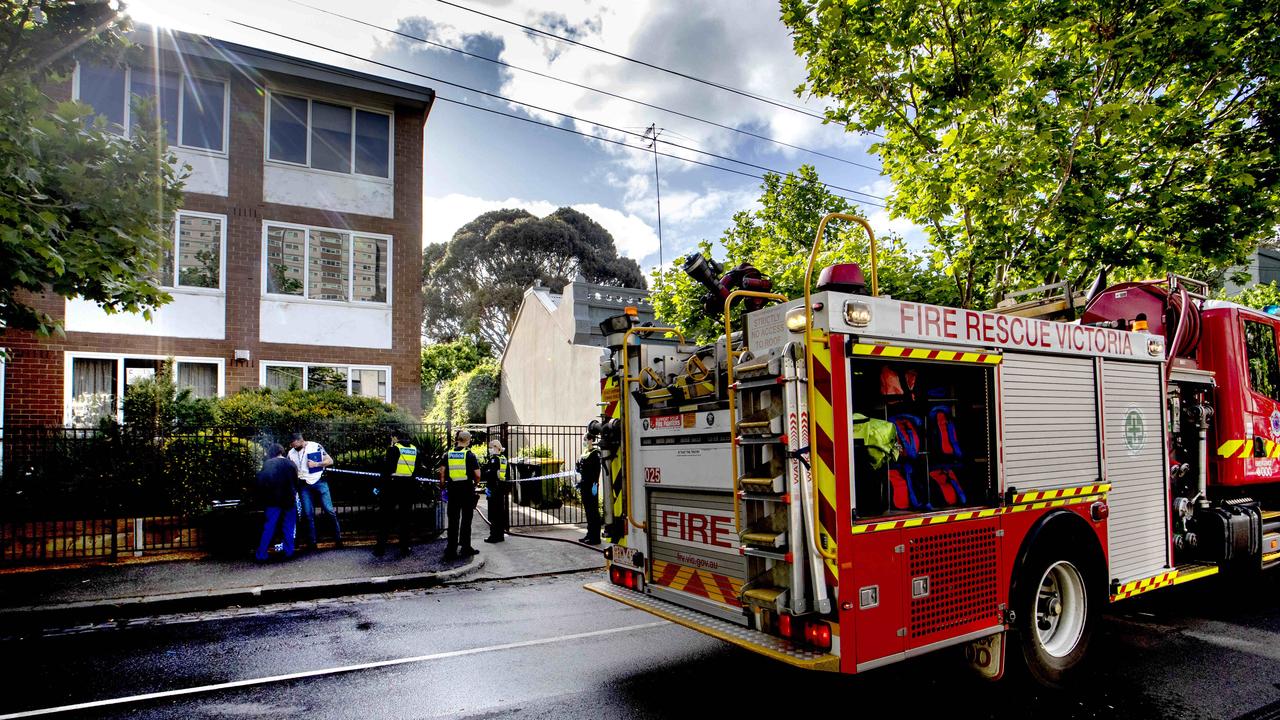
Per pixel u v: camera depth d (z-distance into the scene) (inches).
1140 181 371.2
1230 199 346.0
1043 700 182.5
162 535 396.5
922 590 161.0
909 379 170.9
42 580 331.0
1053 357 196.4
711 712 175.9
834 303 152.6
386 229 671.8
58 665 218.5
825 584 149.8
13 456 386.9
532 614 284.5
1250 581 297.7
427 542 439.8
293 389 577.3
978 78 351.9
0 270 258.4
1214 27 331.6
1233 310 271.6
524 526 548.4
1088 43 359.3
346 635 253.3
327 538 436.1
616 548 224.1
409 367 673.0
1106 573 203.5
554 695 188.9
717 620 178.9
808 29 388.2
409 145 685.9
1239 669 205.9
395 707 181.3
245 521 402.9
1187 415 258.1
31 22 264.8
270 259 628.1
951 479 177.0
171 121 591.8
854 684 195.6
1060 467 193.5
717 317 248.8
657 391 208.1
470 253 1798.7
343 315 650.8
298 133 645.3
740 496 166.1
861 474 159.0
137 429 419.5
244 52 598.5
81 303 550.9
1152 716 172.4
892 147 413.1
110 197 279.0
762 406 160.9
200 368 598.2
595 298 894.4
